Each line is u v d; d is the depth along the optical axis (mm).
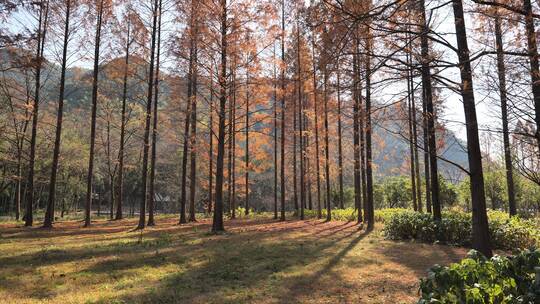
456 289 3531
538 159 5484
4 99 21469
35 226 19125
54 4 18031
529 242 10727
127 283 6859
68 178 39719
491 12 5055
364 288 6633
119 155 27016
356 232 15430
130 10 17719
